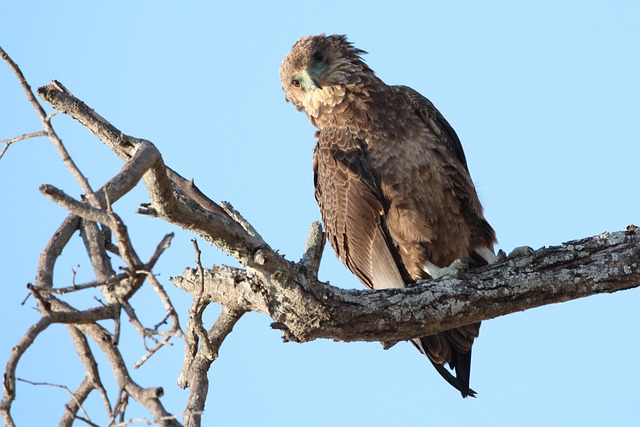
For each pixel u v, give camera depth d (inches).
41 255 279.4
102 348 253.0
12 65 277.0
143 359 238.5
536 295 399.2
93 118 332.8
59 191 244.7
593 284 398.9
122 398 243.0
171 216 314.8
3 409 226.7
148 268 242.8
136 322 238.7
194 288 384.5
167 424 238.8
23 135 283.3
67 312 235.3
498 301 397.1
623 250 402.3
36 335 230.2
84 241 290.0
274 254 340.8
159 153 297.1
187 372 388.8
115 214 243.0
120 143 329.7
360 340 385.7
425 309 387.2
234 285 373.4
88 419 241.8
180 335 235.9
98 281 238.2
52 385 243.8
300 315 363.9
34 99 279.0
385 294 385.4
